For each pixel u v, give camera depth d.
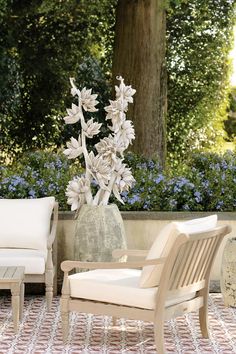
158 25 11.98
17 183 8.76
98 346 6.12
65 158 9.64
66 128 14.60
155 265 5.75
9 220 7.85
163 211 8.69
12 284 6.39
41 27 14.59
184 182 8.85
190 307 6.15
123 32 12.02
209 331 6.62
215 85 15.21
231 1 14.93
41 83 14.62
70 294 6.09
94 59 14.77
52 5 12.41
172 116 15.23
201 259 6.13
